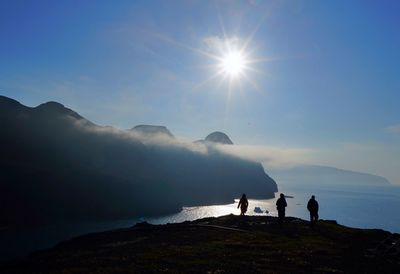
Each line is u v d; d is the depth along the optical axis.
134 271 26.09
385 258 33.34
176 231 50.47
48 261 32.81
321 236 43.47
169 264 28.47
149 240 43.69
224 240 40.31
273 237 41.88
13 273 28.14
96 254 35.25
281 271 26.78
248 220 56.91
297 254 33.22
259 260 30.19
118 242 45.44
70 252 39.38
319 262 30.45
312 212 48.56
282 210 48.94
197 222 61.56
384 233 45.41
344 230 47.38
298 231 46.69
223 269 26.75
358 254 34.44
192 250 34.53
